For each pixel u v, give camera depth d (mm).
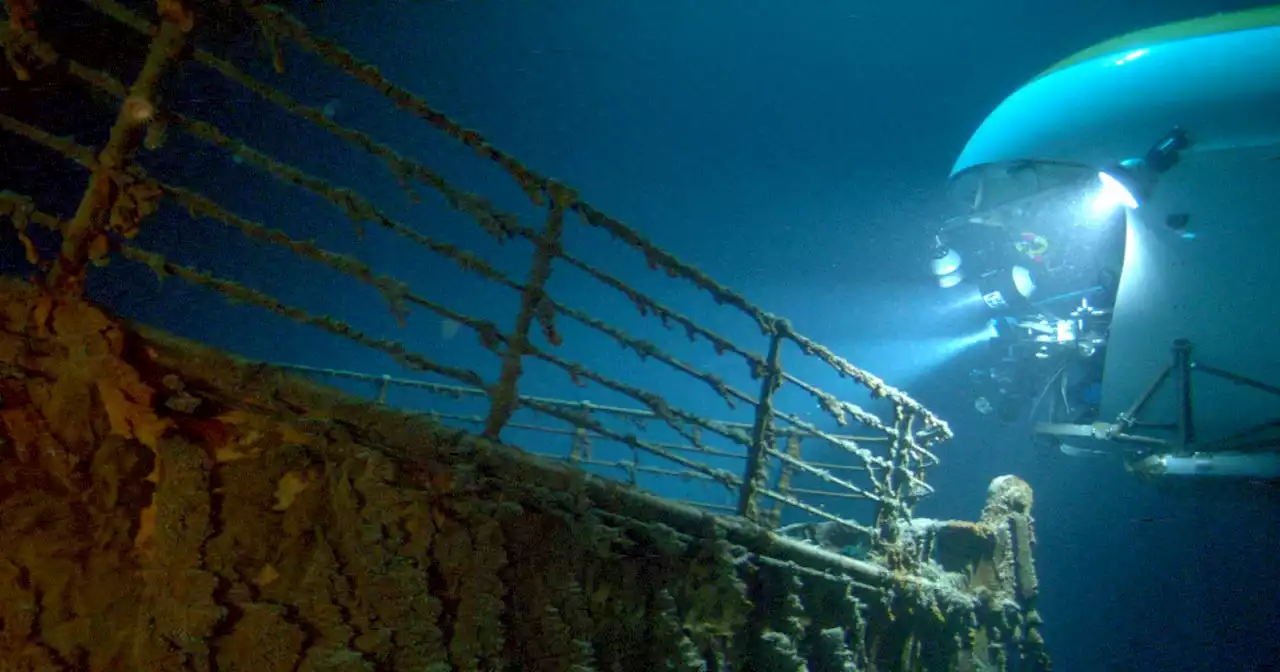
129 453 2693
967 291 17562
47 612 2594
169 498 2693
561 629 3617
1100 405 10055
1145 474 9500
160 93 2711
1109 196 9555
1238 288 8320
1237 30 7977
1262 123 7738
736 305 4711
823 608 5633
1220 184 8102
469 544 3273
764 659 4844
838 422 5840
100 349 2658
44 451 2604
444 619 3217
